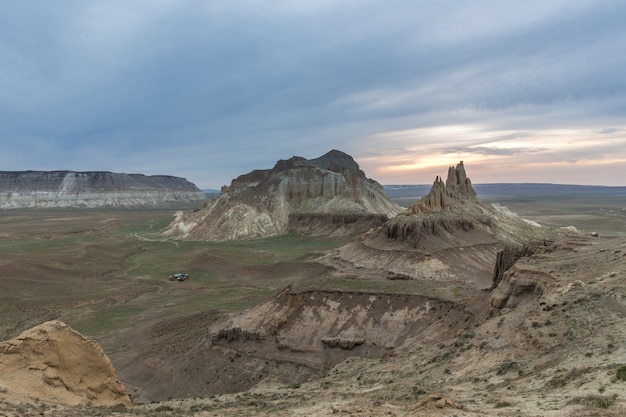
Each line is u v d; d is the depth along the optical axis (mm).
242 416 27156
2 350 29141
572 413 19406
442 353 39156
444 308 56531
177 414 28422
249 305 85562
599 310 32844
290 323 61250
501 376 29438
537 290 43031
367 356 53500
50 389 28516
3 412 21406
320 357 54531
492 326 39969
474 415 20781
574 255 49031
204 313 78688
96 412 25766
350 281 67938
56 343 30781
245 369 54906
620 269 39688
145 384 56375
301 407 28938
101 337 72250
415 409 23297
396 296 60562
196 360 58125
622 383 21359
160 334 71312
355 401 29250
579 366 25391
